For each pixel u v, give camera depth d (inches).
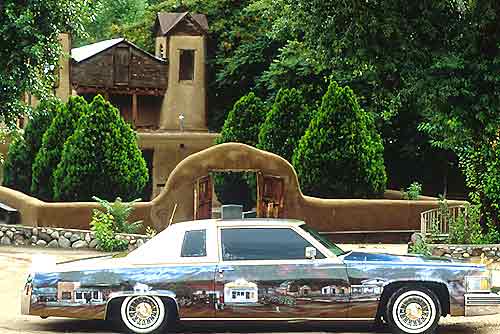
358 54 598.2
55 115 1077.1
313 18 611.8
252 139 1138.7
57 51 619.2
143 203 916.6
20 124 1170.0
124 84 1520.7
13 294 581.3
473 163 822.5
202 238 438.3
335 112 1013.8
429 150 1305.4
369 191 1021.2
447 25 606.9
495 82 601.0
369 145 1025.5
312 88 1317.7
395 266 429.1
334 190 1011.3
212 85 1610.5
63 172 954.1
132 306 432.8
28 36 585.3
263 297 426.6
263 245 435.8
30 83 600.4
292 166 979.3
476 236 794.2
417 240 794.8
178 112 1556.3
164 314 433.4
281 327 462.3
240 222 442.9
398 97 637.9
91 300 429.7
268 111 1158.3
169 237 440.5
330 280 427.2
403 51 597.3
